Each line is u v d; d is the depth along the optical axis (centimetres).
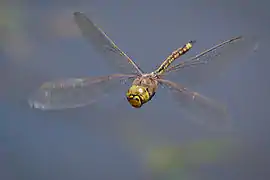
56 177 185
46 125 187
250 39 177
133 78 175
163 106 187
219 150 185
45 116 187
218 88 187
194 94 175
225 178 184
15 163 185
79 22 176
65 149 186
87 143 186
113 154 186
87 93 174
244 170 185
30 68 189
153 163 185
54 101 173
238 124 186
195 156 185
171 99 175
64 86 173
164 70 176
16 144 186
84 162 186
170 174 185
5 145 186
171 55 177
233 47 176
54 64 190
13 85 188
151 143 186
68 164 185
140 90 174
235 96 187
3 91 188
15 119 187
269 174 184
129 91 174
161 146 186
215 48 176
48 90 173
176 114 187
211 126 174
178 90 175
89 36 176
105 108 187
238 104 186
